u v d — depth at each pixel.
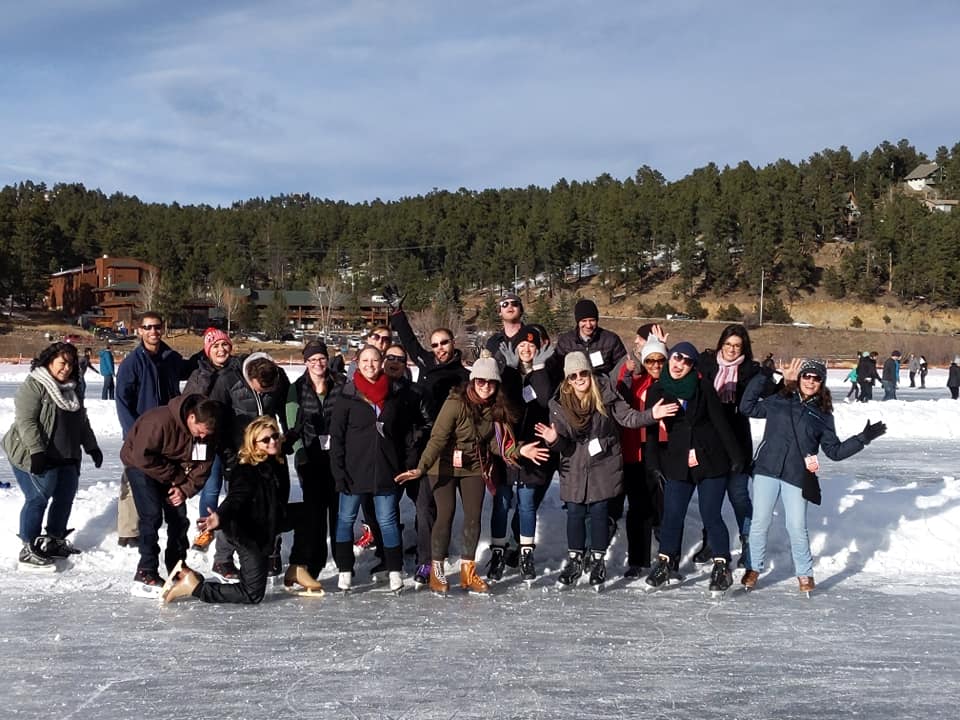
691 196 125.44
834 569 7.67
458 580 7.27
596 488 6.89
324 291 104.94
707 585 7.16
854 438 6.73
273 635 5.71
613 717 4.40
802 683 4.92
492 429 6.88
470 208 149.12
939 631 5.95
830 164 152.88
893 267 110.19
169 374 7.94
